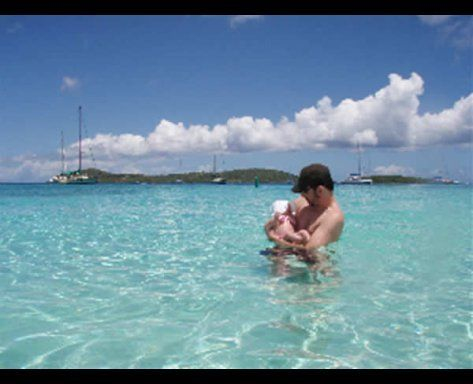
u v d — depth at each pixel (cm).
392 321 315
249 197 2497
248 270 479
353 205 1714
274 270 475
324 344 273
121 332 295
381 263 515
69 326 307
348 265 499
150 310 341
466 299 369
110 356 257
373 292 388
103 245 671
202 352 262
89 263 531
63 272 481
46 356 257
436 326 305
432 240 719
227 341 278
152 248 638
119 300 369
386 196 2650
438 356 257
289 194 2961
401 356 257
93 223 1004
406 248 635
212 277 447
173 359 253
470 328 302
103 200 2139
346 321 314
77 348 269
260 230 847
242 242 689
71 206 1656
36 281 440
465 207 1579
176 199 2253
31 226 947
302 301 361
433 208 1527
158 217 1157
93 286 417
